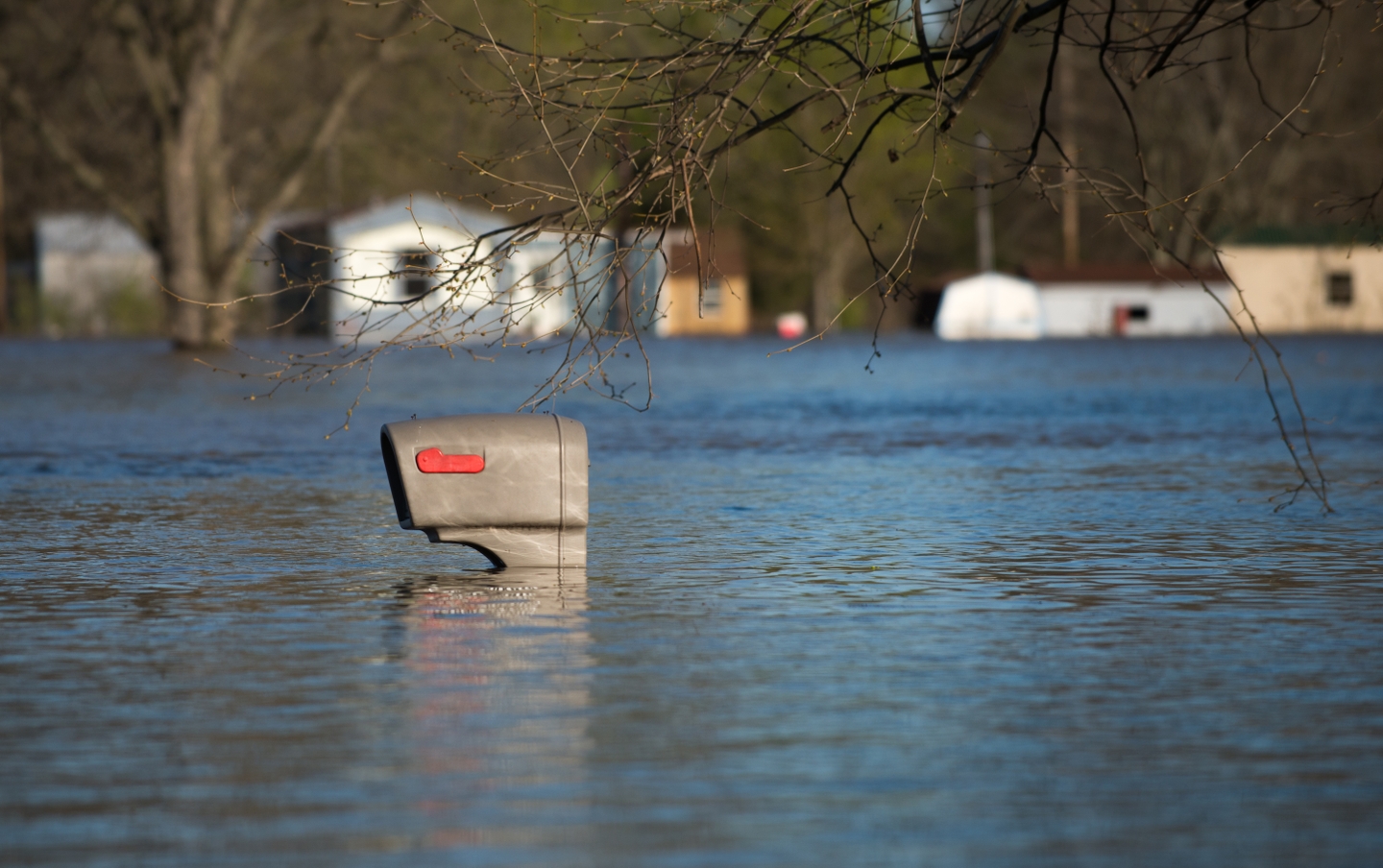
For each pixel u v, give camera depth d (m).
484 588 37.59
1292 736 24.19
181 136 192.62
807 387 125.12
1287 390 116.31
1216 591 36.62
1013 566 40.56
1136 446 74.50
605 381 38.53
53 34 197.88
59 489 59.12
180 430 85.38
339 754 23.34
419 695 26.77
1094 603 35.22
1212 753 23.34
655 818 20.55
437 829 20.20
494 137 185.12
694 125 38.94
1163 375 139.12
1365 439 76.81
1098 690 27.03
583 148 38.69
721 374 145.38
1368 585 37.41
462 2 192.50
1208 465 66.00
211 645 30.97
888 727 24.72
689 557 42.31
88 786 21.98
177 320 195.50
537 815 20.66
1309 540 44.78
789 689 27.12
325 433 83.50
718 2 38.72
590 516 50.94
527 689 27.16
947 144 41.00
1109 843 19.69
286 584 38.31
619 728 24.67
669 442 78.50
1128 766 22.70
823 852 19.39
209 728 24.78
